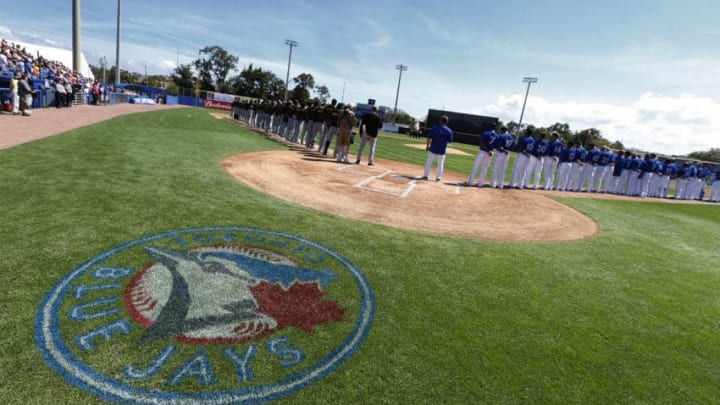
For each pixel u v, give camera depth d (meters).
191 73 83.75
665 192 16.20
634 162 14.72
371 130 11.84
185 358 2.27
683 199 16.77
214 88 81.94
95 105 26.91
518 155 11.62
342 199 6.79
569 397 2.35
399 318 2.98
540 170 11.91
